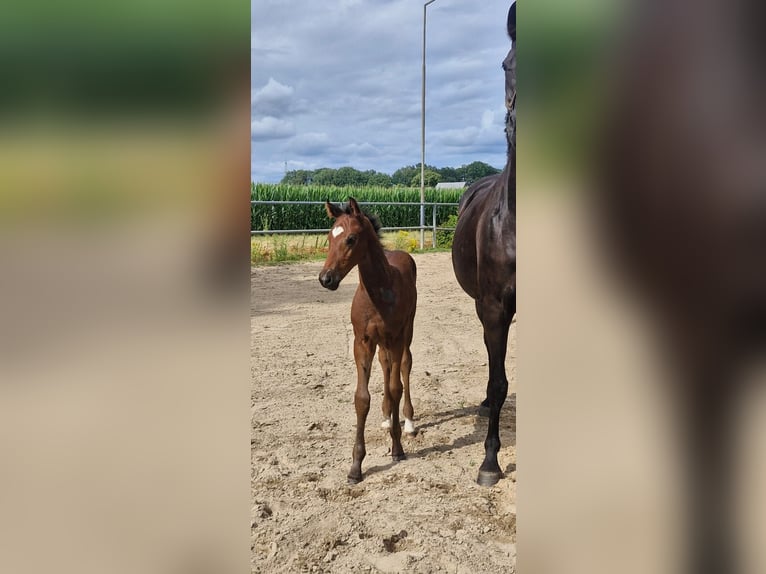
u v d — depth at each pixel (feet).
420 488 11.33
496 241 10.87
